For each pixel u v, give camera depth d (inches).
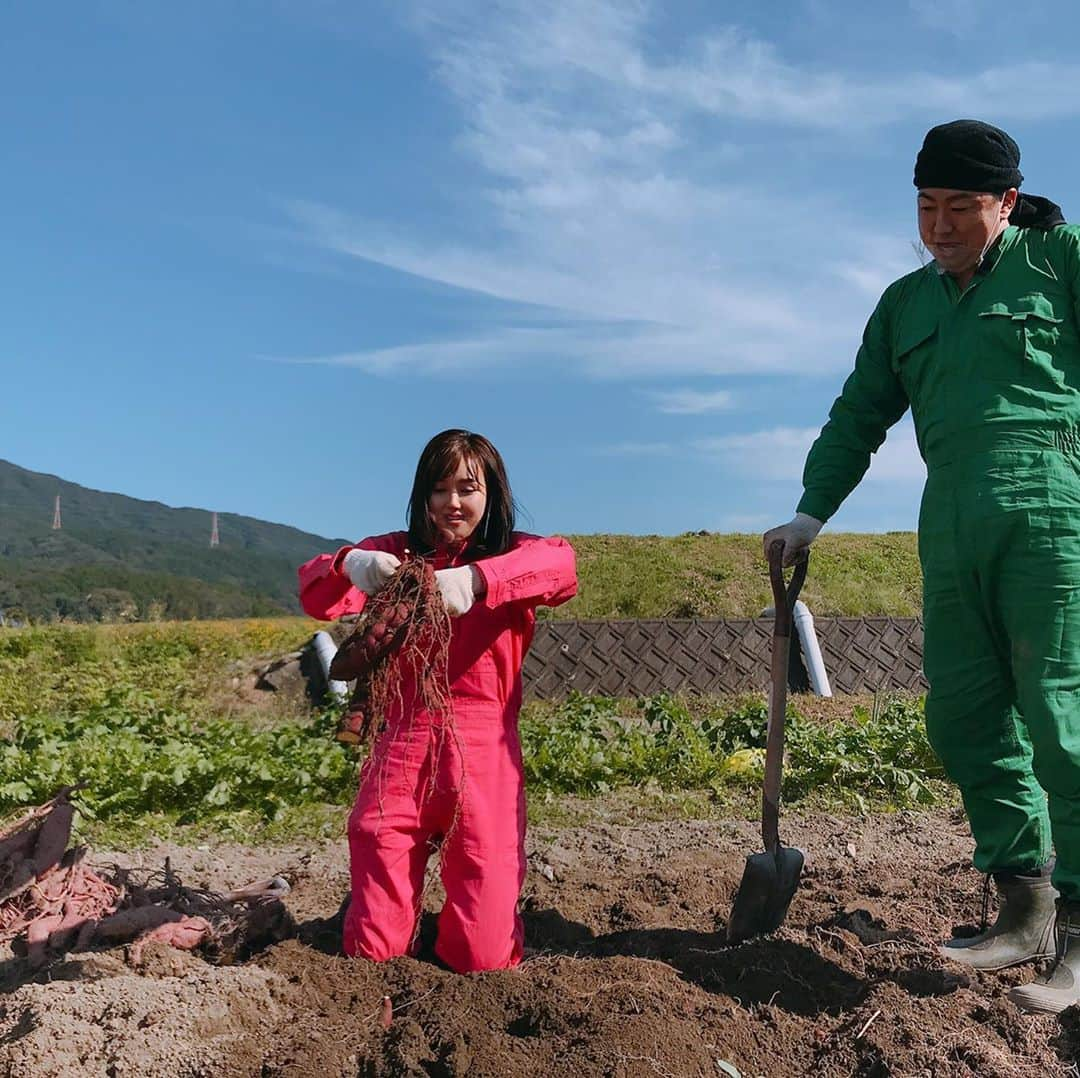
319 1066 125.3
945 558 150.0
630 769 316.8
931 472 153.6
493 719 159.3
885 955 151.7
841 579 638.5
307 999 140.6
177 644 606.2
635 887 209.2
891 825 268.8
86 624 677.9
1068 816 141.9
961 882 197.9
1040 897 153.5
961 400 148.1
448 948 153.8
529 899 195.9
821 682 482.6
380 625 138.6
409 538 164.1
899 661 507.5
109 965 146.9
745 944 155.8
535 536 164.6
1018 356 145.5
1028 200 150.8
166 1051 126.1
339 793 294.4
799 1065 130.0
